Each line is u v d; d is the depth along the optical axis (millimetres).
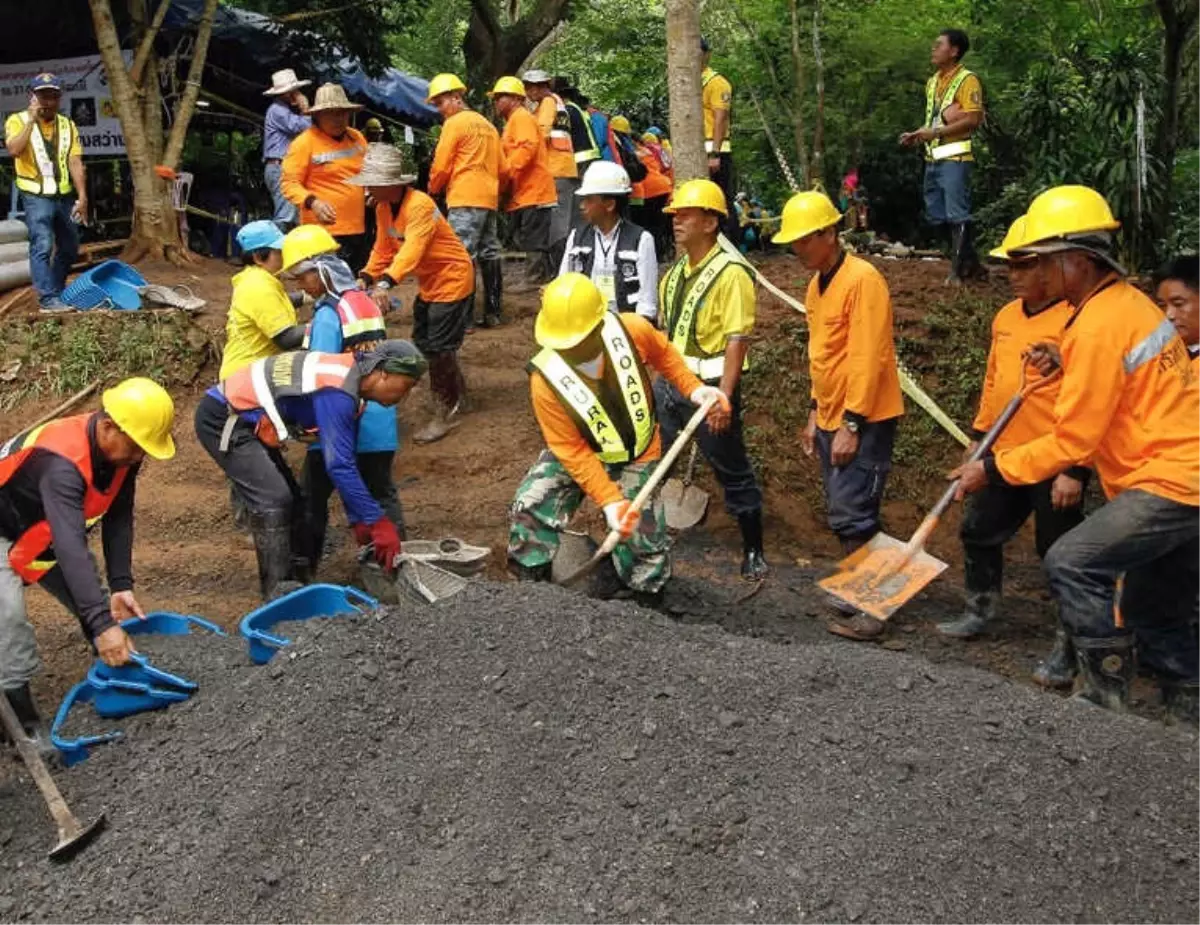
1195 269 4504
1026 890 3219
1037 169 11828
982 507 5359
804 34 15781
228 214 14414
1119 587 4555
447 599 4227
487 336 8805
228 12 14258
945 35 8164
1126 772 3545
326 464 4848
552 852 3371
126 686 4105
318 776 3635
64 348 8312
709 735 3633
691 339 5734
